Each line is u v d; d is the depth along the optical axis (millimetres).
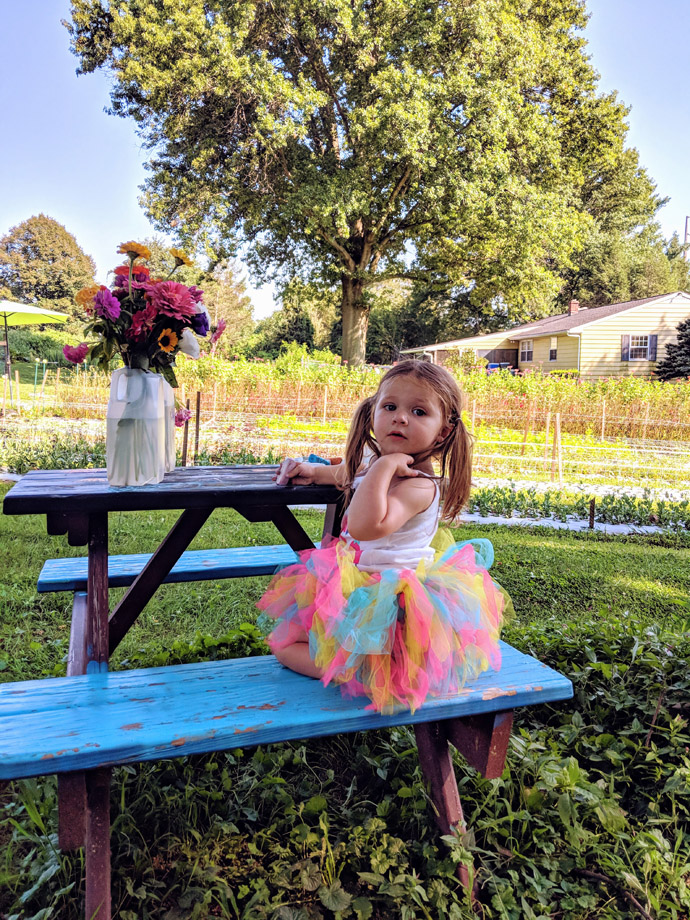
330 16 21312
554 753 2303
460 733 1952
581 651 2949
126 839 1854
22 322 19641
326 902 1686
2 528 5098
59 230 61750
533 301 38969
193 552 3256
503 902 1746
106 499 1945
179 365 15664
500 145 22703
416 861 1885
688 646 2963
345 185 22250
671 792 2146
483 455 12156
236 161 22750
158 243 39219
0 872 1776
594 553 5824
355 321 27250
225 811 2025
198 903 1668
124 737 1486
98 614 2100
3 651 3035
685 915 1751
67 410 14984
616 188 40312
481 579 1964
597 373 25781
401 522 1782
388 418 1924
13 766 1384
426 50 22188
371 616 1688
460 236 25281
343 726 1655
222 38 20766
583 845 1948
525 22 25641
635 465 12328
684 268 48875
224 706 1675
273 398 15953
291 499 2186
